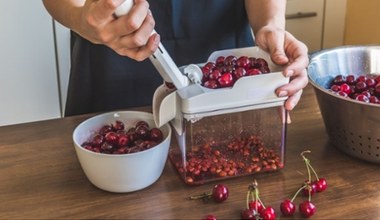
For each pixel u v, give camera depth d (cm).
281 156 84
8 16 174
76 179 82
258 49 91
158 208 75
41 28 179
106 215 73
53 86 189
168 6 115
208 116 77
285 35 92
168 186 80
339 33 222
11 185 80
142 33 71
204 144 79
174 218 72
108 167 75
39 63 184
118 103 119
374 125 80
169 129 82
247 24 122
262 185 80
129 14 69
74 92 119
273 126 82
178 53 119
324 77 101
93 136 85
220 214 73
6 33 176
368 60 105
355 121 82
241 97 77
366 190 78
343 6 217
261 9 110
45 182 81
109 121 88
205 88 77
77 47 116
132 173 76
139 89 119
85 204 75
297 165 85
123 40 71
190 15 117
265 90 78
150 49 72
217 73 80
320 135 95
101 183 77
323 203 75
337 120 86
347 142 86
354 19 214
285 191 78
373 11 203
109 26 70
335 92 90
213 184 80
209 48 121
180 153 81
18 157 88
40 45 182
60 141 94
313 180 80
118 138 81
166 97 77
